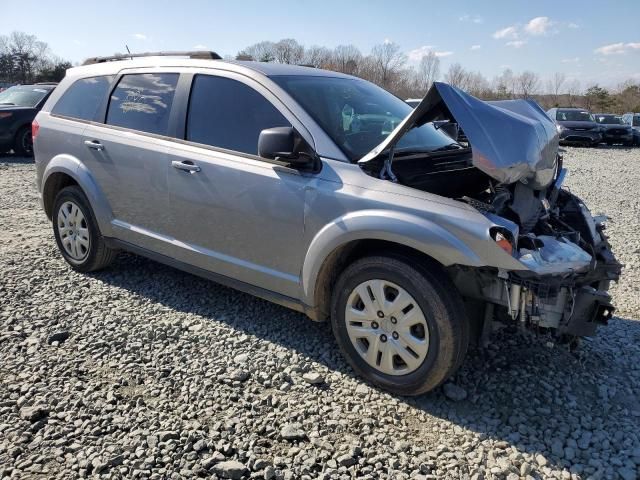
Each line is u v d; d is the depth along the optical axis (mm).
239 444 2719
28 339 3686
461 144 4262
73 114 4840
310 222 3311
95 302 4328
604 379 3414
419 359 3012
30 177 10281
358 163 3266
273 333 3871
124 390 3160
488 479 2531
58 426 2818
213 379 3281
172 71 4219
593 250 3402
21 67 60219
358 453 2678
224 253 3848
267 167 3527
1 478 2453
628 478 2521
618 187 11859
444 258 2850
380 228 3000
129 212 4391
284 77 3797
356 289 3219
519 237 2893
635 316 4395
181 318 4074
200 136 3934
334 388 3230
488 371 3441
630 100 58312
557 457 2676
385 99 4297
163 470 2531
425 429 2883
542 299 2842
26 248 5641
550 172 3400
